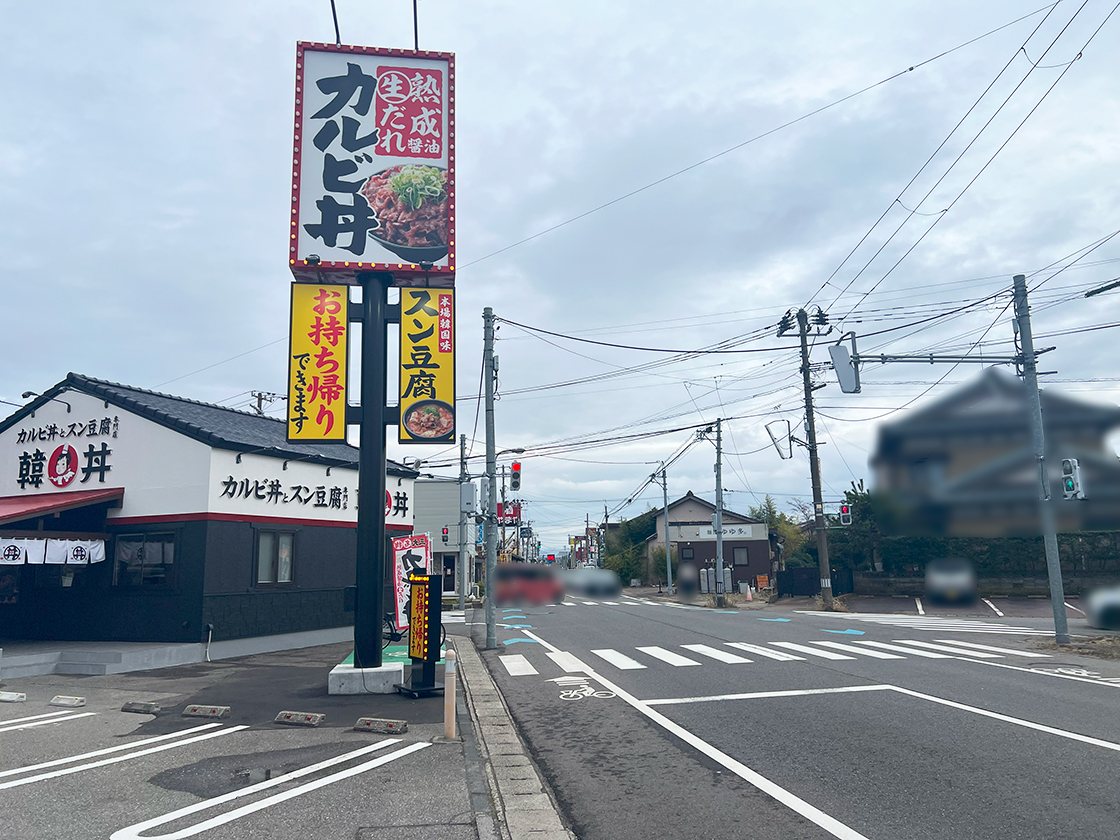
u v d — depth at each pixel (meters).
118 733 7.86
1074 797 5.25
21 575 15.53
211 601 13.88
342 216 11.02
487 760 6.73
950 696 8.94
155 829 4.96
